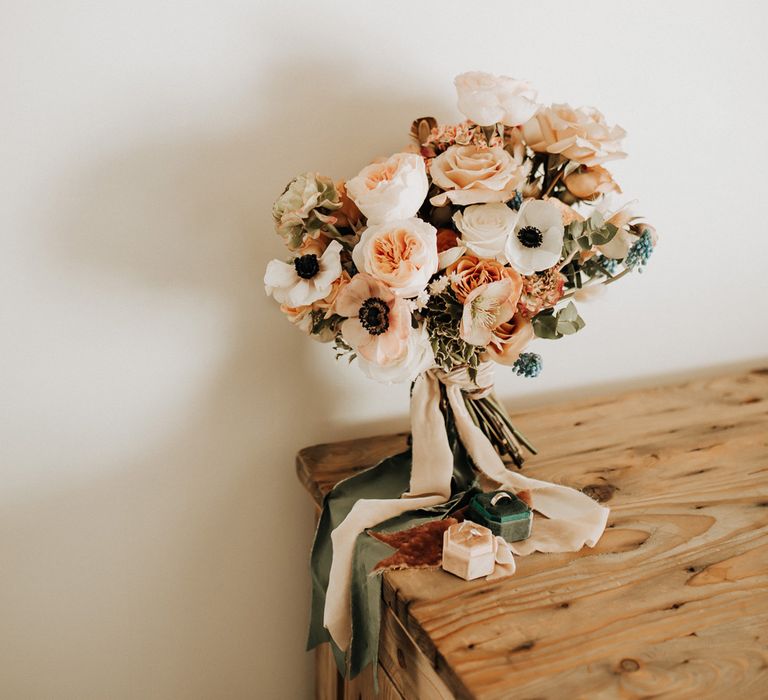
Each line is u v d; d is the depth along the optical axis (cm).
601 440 118
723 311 142
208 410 114
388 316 90
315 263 93
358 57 110
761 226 140
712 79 130
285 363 116
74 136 101
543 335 97
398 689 96
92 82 100
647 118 128
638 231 102
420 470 103
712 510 102
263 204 110
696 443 117
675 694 78
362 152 113
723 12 127
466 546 89
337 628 99
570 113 97
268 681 127
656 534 97
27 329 104
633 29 123
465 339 92
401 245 88
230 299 111
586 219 96
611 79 124
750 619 85
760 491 106
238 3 103
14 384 105
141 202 105
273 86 107
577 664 80
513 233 92
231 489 117
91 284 105
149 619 118
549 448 116
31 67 98
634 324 136
